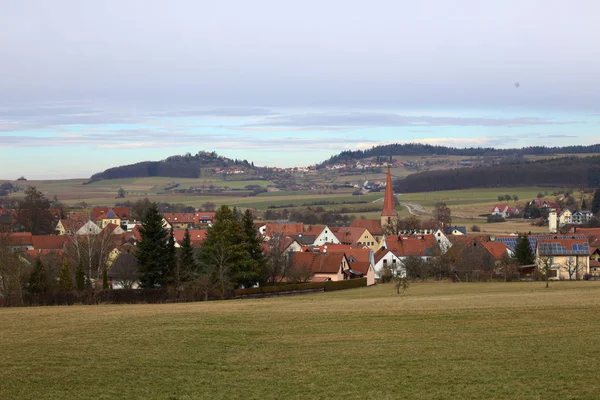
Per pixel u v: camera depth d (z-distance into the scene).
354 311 61.16
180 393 35.94
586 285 97.50
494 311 57.72
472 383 36.31
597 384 35.12
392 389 35.88
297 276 116.44
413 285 113.06
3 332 53.09
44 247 163.75
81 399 34.97
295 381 37.78
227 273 98.44
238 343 47.50
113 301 87.75
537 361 40.00
